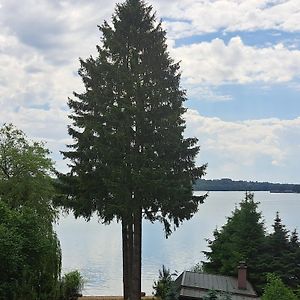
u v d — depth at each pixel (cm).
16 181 3462
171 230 2908
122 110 2703
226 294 2211
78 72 2956
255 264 3170
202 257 6894
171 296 2436
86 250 7706
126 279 2923
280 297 2206
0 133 3662
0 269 2303
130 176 2659
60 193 2942
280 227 3331
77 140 2891
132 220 2828
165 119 2741
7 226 2425
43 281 2823
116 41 2900
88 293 4516
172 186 2694
